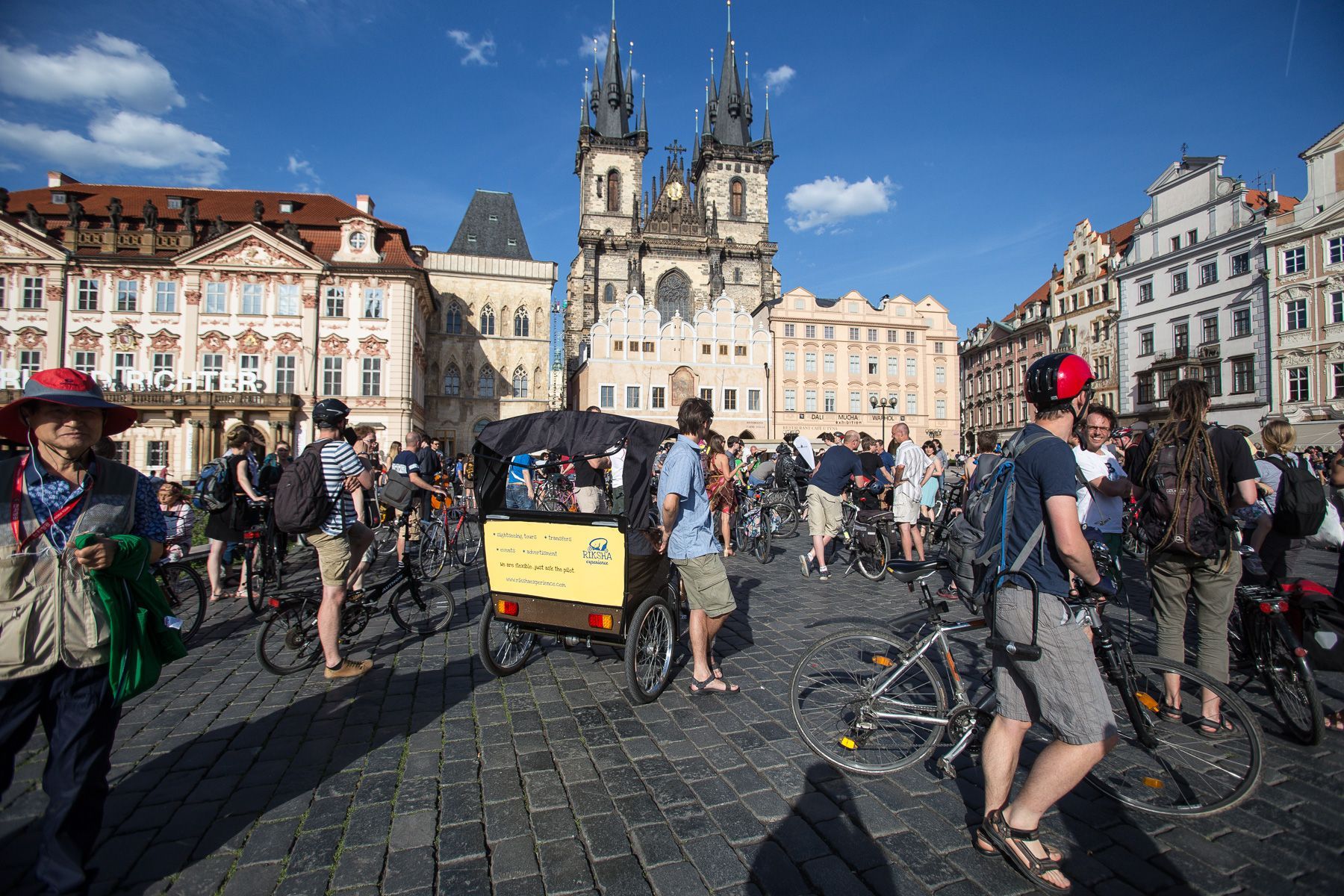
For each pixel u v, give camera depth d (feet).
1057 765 10.31
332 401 19.84
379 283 146.00
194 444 131.13
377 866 10.84
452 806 12.63
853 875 10.57
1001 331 238.27
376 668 21.08
